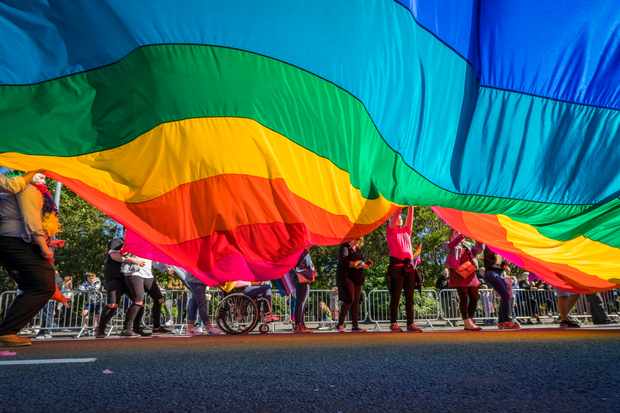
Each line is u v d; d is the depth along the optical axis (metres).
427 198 5.14
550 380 2.03
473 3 5.12
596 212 5.39
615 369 2.31
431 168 5.04
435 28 4.99
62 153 4.40
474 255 7.28
